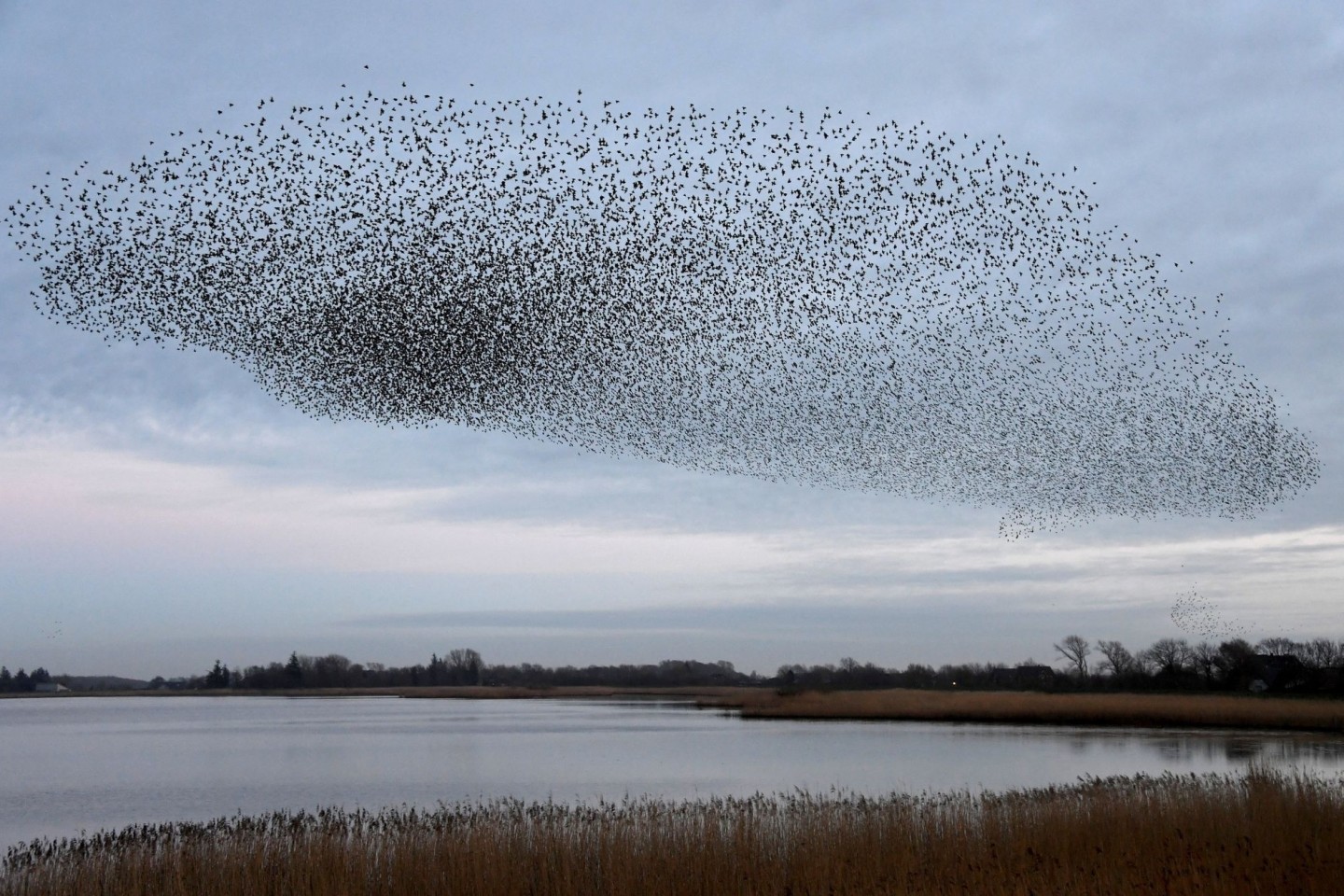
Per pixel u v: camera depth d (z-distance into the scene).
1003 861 18.56
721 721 87.31
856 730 70.62
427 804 34.66
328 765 50.31
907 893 16.91
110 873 17.62
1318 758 43.84
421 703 176.00
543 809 22.50
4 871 18.31
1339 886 16.42
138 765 52.06
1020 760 46.22
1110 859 18.52
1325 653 115.00
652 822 20.44
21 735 83.94
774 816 21.84
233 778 44.72
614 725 82.75
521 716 107.19
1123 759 45.31
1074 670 125.12
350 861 18.33
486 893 17.34
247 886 17.27
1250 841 18.55
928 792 33.22
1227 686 98.81
